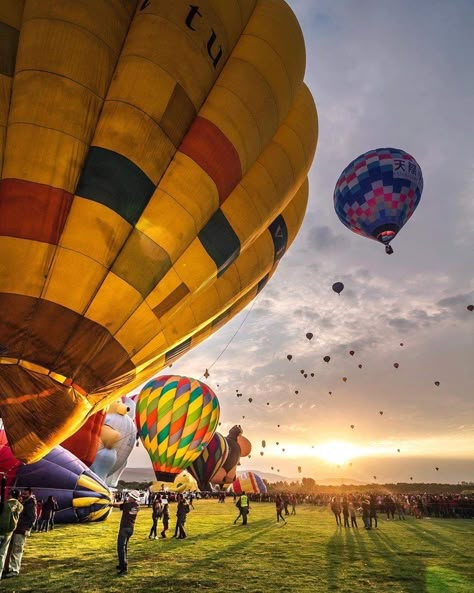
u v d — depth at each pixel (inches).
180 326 338.6
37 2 272.8
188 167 301.4
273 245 447.2
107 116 275.6
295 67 384.8
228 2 341.7
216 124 319.9
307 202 518.9
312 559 360.8
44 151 257.0
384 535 546.0
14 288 245.8
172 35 299.6
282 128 418.6
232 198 362.9
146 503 1145.4
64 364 257.1
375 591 257.3
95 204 263.3
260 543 454.0
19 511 260.1
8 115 260.8
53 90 261.7
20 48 267.4
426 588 265.9
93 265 261.1
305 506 1370.6
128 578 281.1
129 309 275.6
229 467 1958.7
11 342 245.3
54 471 545.6
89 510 566.9
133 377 295.4
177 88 297.3
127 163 274.2
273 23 372.2
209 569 313.9
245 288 414.0
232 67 343.6
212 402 879.7
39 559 339.3
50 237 253.0
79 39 272.2
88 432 699.4
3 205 248.8
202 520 740.7
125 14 297.1
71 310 257.0
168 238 288.8
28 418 257.8
